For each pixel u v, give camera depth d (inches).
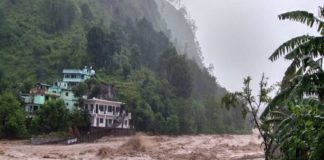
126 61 3779.5
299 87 542.9
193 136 3344.0
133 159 1535.4
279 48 588.1
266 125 745.0
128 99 3152.1
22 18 3986.2
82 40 3907.5
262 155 1844.2
